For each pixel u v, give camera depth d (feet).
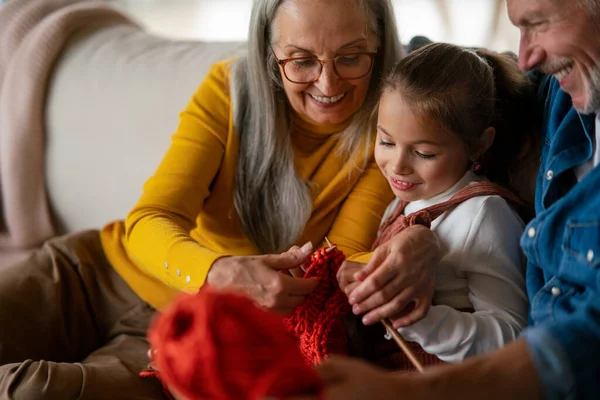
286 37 3.54
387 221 3.66
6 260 5.32
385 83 3.26
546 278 2.89
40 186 5.35
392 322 2.97
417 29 9.37
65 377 3.20
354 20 3.47
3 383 3.20
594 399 2.20
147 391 3.37
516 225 3.24
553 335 2.21
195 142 3.98
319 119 3.80
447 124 3.10
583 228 2.58
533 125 3.48
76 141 5.24
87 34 5.51
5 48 5.44
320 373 2.05
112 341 3.98
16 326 3.82
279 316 3.10
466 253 3.14
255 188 3.97
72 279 4.14
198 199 3.90
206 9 10.53
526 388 2.17
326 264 3.20
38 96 5.31
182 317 1.84
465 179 3.34
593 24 2.59
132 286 4.13
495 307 3.08
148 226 3.65
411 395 2.07
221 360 1.72
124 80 5.13
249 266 3.14
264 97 3.87
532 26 2.74
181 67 4.97
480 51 3.53
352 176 3.96
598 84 2.68
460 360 2.97
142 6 10.53
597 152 2.91
